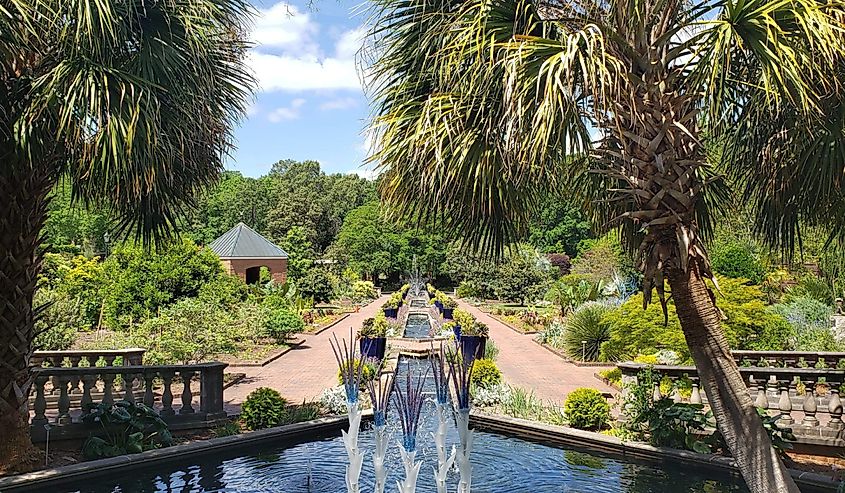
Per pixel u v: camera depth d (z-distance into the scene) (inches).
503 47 143.2
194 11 205.3
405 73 175.3
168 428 302.8
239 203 2790.4
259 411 308.0
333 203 2810.0
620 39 142.5
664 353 470.3
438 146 152.9
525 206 185.9
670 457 259.8
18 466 229.3
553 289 1162.0
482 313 1289.4
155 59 201.2
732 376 158.1
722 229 230.2
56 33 188.2
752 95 167.2
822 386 353.1
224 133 259.3
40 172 222.8
